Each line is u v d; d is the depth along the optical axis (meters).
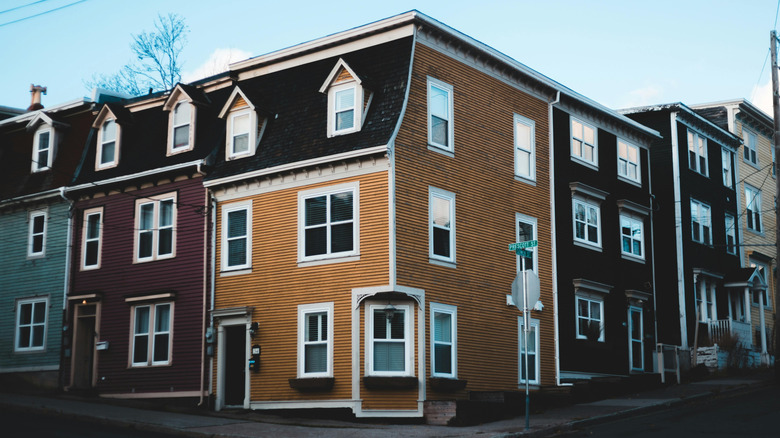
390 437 18.02
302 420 21.55
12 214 30.91
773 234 44.06
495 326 24.66
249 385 23.56
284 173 23.78
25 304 29.66
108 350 27.02
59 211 29.41
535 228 27.05
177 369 25.22
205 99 27.19
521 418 21.75
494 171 25.70
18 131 32.53
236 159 25.28
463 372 23.16
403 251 21.97
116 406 23.91
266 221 24.19
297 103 24.97
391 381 21.47
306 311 22.86
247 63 26.62
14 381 29.17
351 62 23.45
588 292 29.03
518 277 19.27
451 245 23.58
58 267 28.92
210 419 21.41
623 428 19.22
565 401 24.47
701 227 36.78
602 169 31.25
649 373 30.69
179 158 26.48
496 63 26.22
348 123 23.28
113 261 27.56
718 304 37.38
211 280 25.02
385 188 22.00
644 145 34.31
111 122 28.95
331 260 22.66
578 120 30.31
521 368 25.38
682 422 19.70
